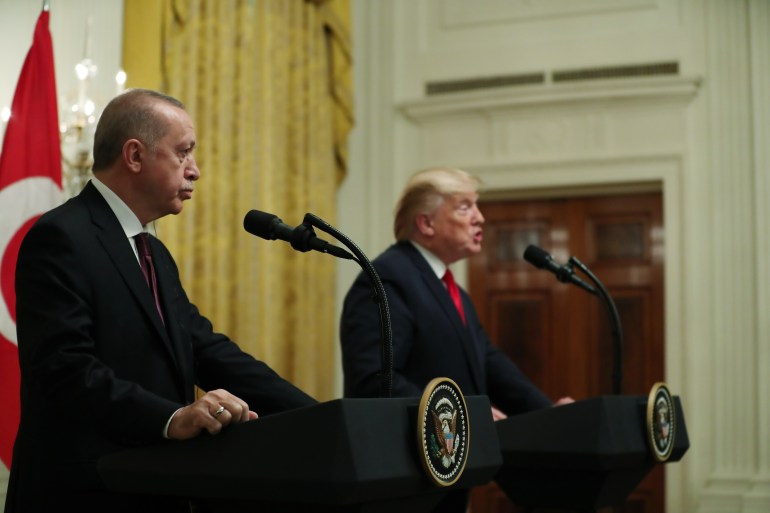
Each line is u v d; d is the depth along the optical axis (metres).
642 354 5.98
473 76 6.23
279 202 5.71
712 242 5.71
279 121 5.75
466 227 3.24
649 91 5.84
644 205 6.09
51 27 4.31
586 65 6.01
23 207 3.55
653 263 6.03
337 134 6.25
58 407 1.86
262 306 5.41
